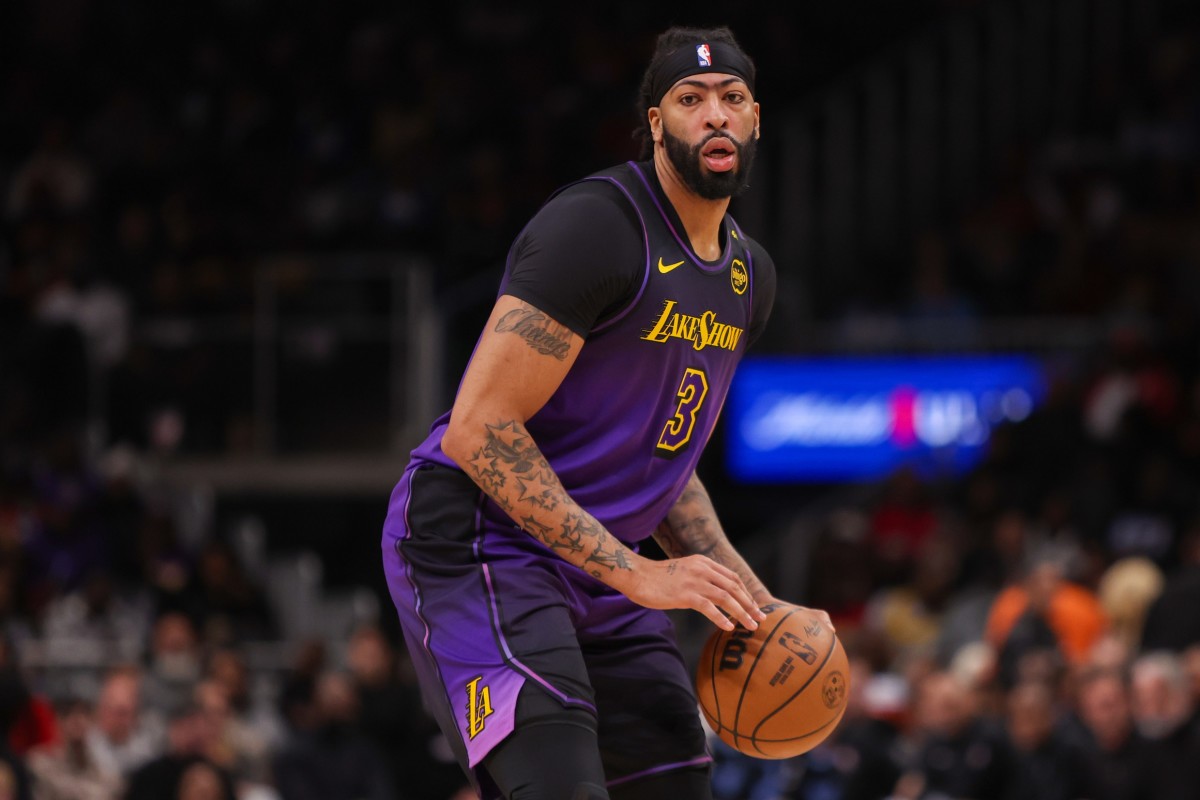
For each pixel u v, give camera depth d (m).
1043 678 16.22
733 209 26.11
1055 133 28.94
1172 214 26.78
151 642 19.77
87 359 24.75
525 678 5.90
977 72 28.81
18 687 15.59
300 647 20.31
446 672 6.14
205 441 24.64
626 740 6.56
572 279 5.89
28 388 24.55
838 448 23.61
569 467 6.23
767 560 21.98
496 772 5.89
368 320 24.33
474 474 5.93
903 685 17.19
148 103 30.39
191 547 23.16
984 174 28.58
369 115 30.23
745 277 6.50
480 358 5.92
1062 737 15.67
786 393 23.75
